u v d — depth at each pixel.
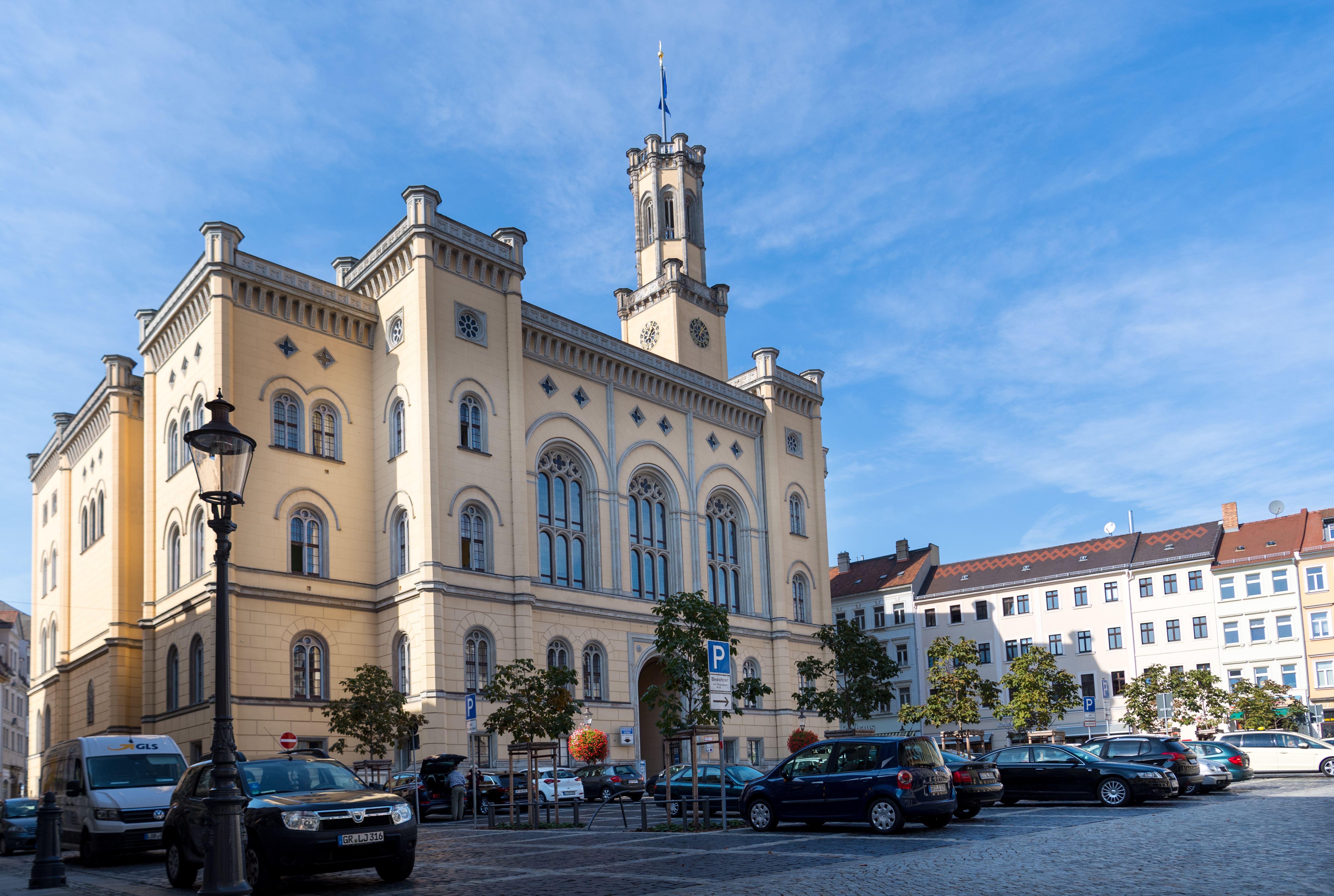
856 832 23.94
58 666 61.75
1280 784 38.12
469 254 52.19
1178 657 76.94
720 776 30.80
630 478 60.25
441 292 50.91
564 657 53.53
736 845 21.62
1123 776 29.86
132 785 25.06
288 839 16.28
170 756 26.14
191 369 49.41
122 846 23.62
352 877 18.66
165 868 23.05
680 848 21.50
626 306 73.94
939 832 23.39
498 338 53.25
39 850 18.77
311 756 19.45
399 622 48.03
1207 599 76.44
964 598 87.44
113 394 57.22
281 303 49.28
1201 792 35.31
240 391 47.03
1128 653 79.12
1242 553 76.38
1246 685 66.31
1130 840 19.69
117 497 56.06
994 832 22.69
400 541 49.41
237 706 44.12
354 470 50.59
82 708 58.84
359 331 52.09
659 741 61.28
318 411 50.03
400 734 44.28
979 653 85.81
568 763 48.94
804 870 16.73
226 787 12.58
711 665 24.80
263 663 45.38
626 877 16.88
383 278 52.38
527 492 52.75
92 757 25.20
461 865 19.97
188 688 47.03
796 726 65.44
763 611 66.75
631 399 61.44
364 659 48.78
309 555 48.34
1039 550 88.00
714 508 66.19
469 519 50.22
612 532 58.16
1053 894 13.36
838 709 62.28
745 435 69.12
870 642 64.38
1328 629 71.44
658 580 61.06
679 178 75.12
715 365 72.81
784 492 70.25
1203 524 81.00
